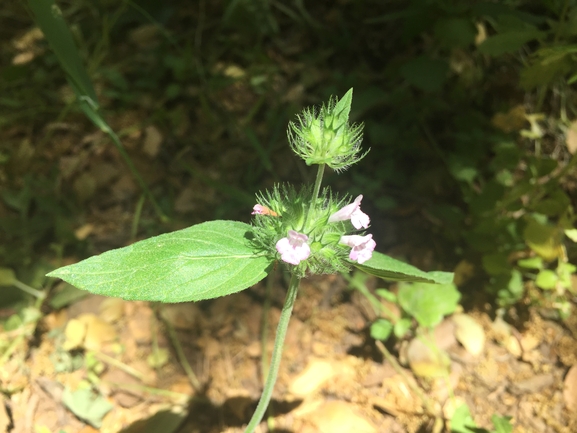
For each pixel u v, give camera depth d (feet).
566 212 0.50
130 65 0.79
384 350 0.52
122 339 0.53
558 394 0.49
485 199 0.53
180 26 0.85
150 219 0.63
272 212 0.33
